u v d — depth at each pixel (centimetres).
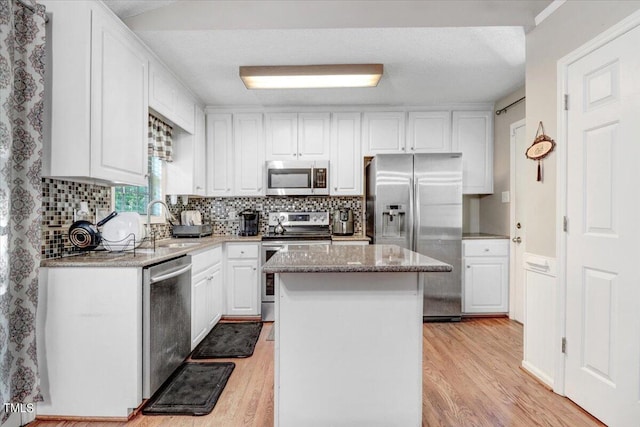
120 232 214
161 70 263
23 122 164
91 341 179
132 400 179
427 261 156
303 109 377
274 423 162
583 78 184
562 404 192
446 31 226
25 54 163
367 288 157
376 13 222
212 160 376
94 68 180
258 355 260
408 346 158
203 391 205
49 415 179
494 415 182
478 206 408
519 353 262
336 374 158
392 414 159
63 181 204
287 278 157
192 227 342
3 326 151
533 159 221
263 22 221
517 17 220
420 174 339
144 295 183
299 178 370
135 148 222
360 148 376
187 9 221
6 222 151
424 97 350
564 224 197
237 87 320
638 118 154
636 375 155
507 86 320
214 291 311
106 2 202
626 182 160
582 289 186
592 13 178
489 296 347
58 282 178
